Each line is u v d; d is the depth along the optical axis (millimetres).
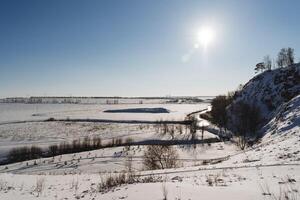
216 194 9062
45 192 14117
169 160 43500
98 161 56188
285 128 33125
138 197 9516
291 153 18422
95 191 12875
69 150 75812
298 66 105188
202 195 9023
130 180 15266
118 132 107688
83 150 75938
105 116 182250
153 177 17266
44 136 102938
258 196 8625
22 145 84375
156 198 9070
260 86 112125
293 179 11344
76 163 55594
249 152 26562
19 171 52219
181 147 71812
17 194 13617
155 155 45219
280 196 8180
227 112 118000
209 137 89500
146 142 85875
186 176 16375
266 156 20234
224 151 65875
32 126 132375
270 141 30531
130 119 158375
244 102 111312
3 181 18234
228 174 15031
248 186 10648
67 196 12570
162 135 95000
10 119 168750
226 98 133875
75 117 175500
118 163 53844
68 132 112062
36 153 73188
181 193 9383
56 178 20375
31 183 17625
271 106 97812
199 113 186250
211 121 131625
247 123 94000
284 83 101375
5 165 58531
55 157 61844
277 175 13008
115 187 12602
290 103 44312
